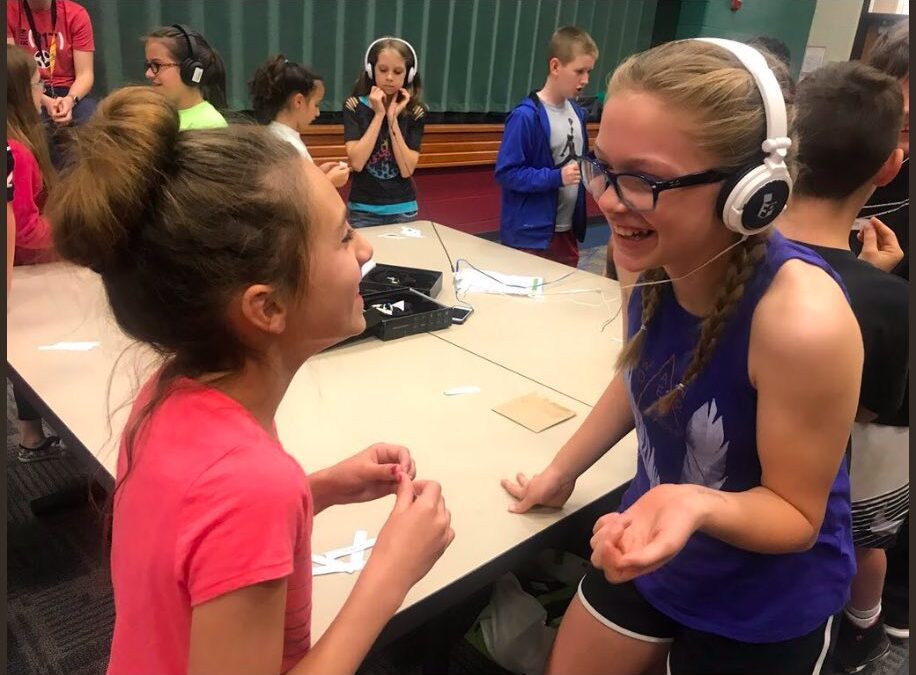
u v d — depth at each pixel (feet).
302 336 2.19
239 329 2.04
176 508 1.83
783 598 3.00
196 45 7.79
